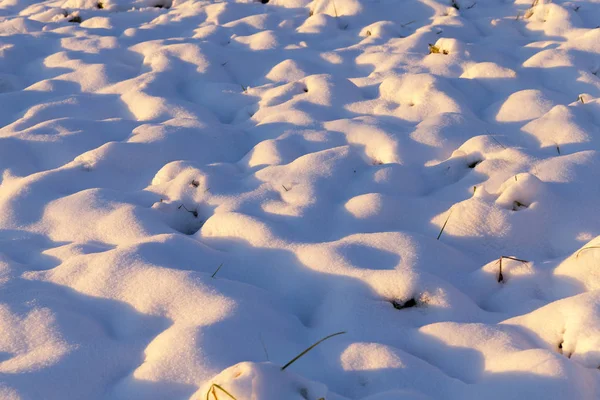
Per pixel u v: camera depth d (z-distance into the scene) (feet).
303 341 7.38
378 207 9.89
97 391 6.69
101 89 15.55
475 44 16.39
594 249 8.03
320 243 8.96
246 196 10.59
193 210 10.63
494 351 6.80
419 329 7.36
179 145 12.47
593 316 6.82
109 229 9.78
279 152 11.98
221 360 6.72
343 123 12.83
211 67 16.28
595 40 15.60
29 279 8.43
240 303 7.53
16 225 10.18
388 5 19.90
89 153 11.98
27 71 17.06
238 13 20.70
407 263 8.51
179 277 7.96
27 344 7.15
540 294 8.23
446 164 11.40
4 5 23.79
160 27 19.58
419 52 16.76
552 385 6.07
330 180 10.87
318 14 19.22
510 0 19.76
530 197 9.64
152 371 6.62
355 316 7.57
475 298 8.32
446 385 6.46
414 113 13.33
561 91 14.23
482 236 9.37
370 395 6.32
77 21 21.36
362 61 16.44
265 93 14.89
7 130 13.55
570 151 11.57
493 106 13.57
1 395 6.29
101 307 7.89
